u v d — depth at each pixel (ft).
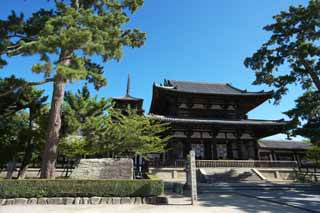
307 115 57.16
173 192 56.34
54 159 43.96
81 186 41.27
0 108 52.29
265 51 65.05
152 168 81.92
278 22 63.46
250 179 79.71
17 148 53.21
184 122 87.66
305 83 64.49
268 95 100.68
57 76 38.81
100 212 33.45
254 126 94.22
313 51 57.77
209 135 96.02
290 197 47.93
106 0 49.78
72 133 55.21
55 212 33.24
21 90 44.04
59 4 41.22
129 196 42.11
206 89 111.55
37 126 57.52
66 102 57.31
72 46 36.86
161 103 111.86
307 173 88.02
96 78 46.62
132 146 59.00
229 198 46.91
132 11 50.60
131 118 70.23
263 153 125.39
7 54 39.06
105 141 54.08
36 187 39.91
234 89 116.16
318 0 58.65
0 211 33.35
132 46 48.67
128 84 108.99
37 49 34.55
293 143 134.21
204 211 33.86
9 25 41.86
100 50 38.22
